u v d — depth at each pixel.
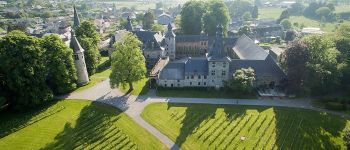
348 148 65.75
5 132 78.81
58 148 72.19
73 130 79.69
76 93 103.00
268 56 107.31
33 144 73.88
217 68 103.75
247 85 96.25
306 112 88.62
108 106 93.12
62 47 98.81
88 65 120.12
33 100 88.81
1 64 86.06
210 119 84.38
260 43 182.50
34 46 91.06
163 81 106.56
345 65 100.69
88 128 80.56
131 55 99.75
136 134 77.50
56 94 101.38
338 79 98.38
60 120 84.75
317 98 98.06
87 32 131.25
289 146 72.06
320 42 97.00
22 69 87.06
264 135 76.44
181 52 150.25
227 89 101.88
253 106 92.44
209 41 149.38
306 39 99.62
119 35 144.00
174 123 82.56
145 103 95.19
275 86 105.19
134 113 88.50
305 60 95.69
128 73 100.19
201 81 106.44
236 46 139.00
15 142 74.81
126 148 71.81
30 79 88.69
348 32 114.88
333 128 80.44
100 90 105.81
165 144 73.06
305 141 74.31
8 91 89.12
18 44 88.06
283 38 199.50
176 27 199.25
